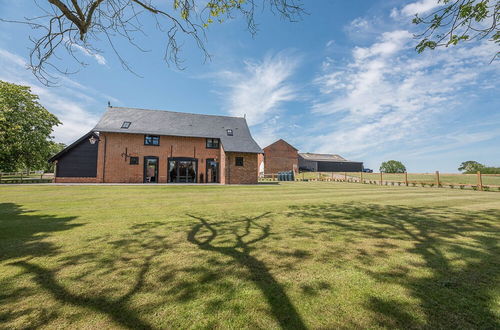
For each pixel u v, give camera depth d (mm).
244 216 5773
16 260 2869
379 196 10445
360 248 3418
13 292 2107
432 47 4559
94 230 4332
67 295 2066
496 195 11203
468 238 3936
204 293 2121
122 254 3111
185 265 2758
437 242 3711
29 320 1714
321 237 3982
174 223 4965
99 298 2023
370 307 1903
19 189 12664
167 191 12195
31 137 22250
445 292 2148
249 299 2021
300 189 14344
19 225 4668
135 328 1638
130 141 20734
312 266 2754
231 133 24156
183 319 1745
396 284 2307
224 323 1701
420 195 11008
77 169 20922
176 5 4699
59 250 3248
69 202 7891
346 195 10812
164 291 2150
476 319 1744
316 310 1860
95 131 19578
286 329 1629
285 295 2088
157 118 23391
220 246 3477
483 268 2697
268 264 2807
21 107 22406
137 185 16922
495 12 3836
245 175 21250
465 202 8484
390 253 3209
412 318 1754
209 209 6750
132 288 2201
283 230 4445
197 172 22578
